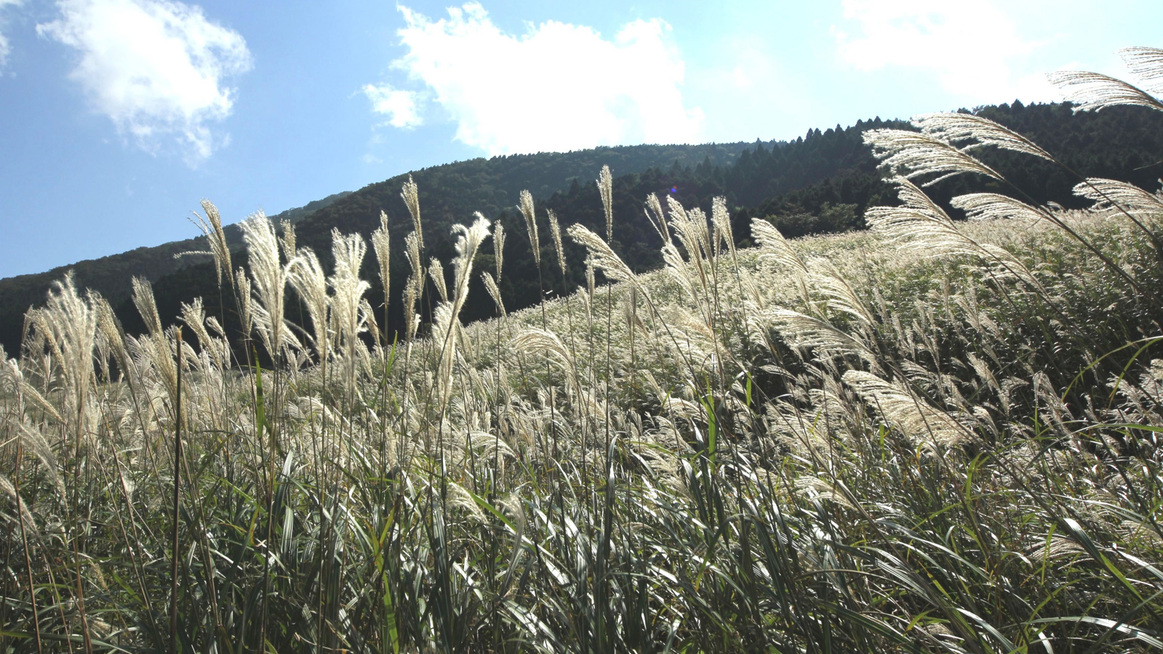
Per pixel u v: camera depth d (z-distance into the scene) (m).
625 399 4.75
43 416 3.27
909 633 2.09
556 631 2.38
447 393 2.50
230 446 3.62
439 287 3.60
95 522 3.11
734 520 2.50
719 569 2.32
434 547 2.20
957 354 6.73
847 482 3.26
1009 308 6.59
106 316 2.24
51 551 2.61
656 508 3.06
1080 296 6.49
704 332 2.99
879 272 11.41
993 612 2.27
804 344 3.17
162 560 2.60
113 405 3.13
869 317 3.05
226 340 4.07
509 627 2.35
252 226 2.23
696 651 2.22
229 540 2.65
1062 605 2.30
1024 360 5.56
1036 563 2.45
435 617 2.10
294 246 2.56
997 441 3.37
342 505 2.53
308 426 3.38
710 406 2.72
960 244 2.95
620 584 2.37
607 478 2.50
